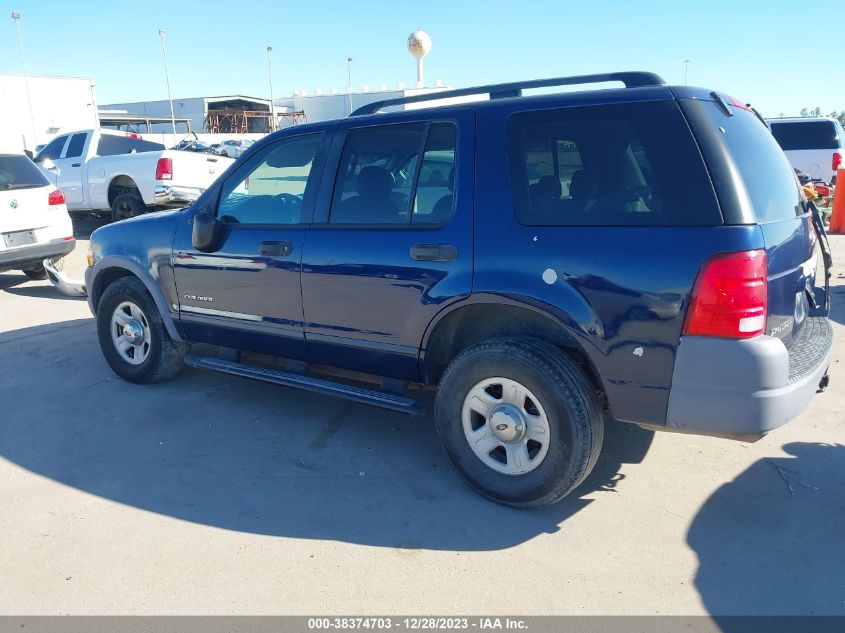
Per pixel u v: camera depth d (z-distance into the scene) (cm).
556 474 312
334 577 284
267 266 403
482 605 266
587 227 298
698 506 334
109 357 516
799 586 274
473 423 345
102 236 501
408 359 361
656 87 299
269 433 427
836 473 362
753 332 271
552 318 305
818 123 1425
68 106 4641
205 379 524
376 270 356
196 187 1203
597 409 312
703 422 283
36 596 274
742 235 267
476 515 330
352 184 378
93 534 317
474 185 329
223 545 308
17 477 372
